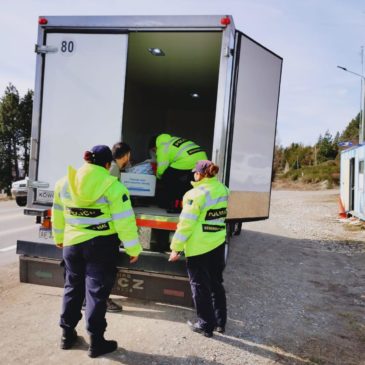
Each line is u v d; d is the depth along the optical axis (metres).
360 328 4.23
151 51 6.09
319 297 5.23
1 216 11.81
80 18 4.34
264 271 6.41
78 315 3.34
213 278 3.81
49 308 4.19
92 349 3.15
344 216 14.39
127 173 4.63
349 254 8.16
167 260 3.93
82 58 4.38
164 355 3.27
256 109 4.99
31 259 4.15
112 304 4.14
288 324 4.20
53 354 3.20
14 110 30.70
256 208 5.29
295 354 3.50
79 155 4.38
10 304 4.26
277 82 5.41
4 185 30.98
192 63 6.62
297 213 16.22
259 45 4.91
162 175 4.95
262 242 9.13
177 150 4.90
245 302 4.80
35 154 4.45
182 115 10.52
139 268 3.98
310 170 44.22
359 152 12.68
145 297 4.00
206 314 3.63
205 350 3.41
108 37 4.32
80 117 4.38
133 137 8.08
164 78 7.72
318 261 7.39
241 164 4.82
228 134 4.41
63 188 3.37
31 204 4.43
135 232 3.25
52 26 4.40
